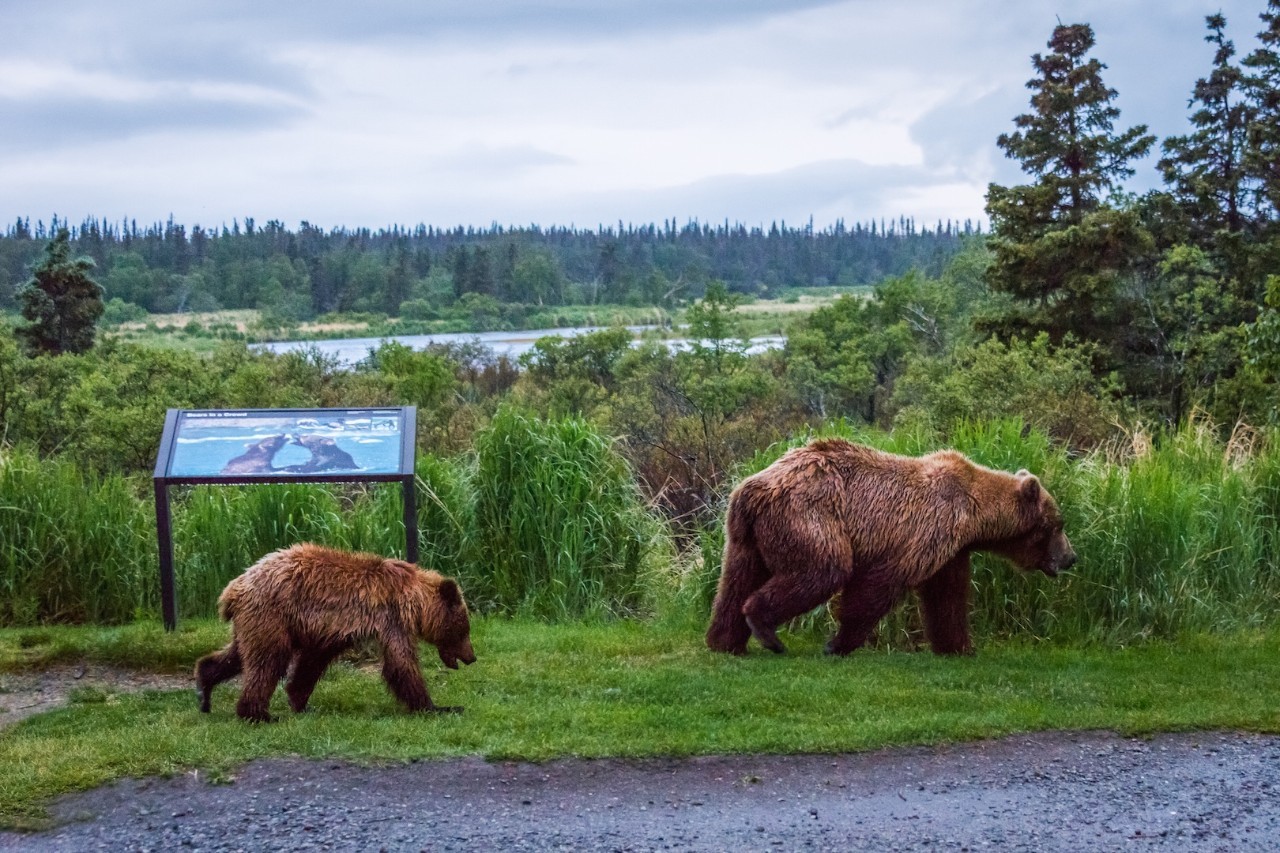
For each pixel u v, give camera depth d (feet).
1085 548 32.45
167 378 59.36
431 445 60.23
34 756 20.88
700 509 44.42
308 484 34.09
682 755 21.54
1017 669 28.04
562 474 35.37
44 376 59.52
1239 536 35.09
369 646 29.32
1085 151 92.38
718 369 101.45
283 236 569.64
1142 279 87.51
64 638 29.89
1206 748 22.57
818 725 23.12
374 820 18.49
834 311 145.07
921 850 17.72
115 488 35.29
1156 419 73.61
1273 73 93.20
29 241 416.46
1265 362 46.21
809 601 28.27
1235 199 93.61
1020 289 89.92
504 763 20.99
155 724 23.07
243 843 17.65
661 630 32.45
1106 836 18.34
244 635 22.82
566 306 412.16
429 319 373.61
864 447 29.73
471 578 34.76
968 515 28.94
